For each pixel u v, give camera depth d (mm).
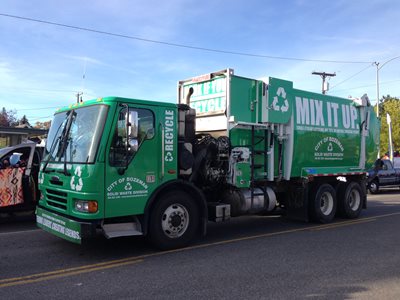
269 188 9547
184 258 6746
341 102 11312
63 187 6770
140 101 6836
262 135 9242
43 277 5672
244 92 8773
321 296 4980
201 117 9094
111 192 6453
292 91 9781
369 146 12250
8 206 9617
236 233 9055
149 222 7031
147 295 4980
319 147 10539
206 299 4863
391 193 22016
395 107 41312
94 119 6562
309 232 9219
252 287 5301
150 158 6918
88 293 5039
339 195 11320
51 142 7539
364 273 5961
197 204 7648
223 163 8461
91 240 8023
